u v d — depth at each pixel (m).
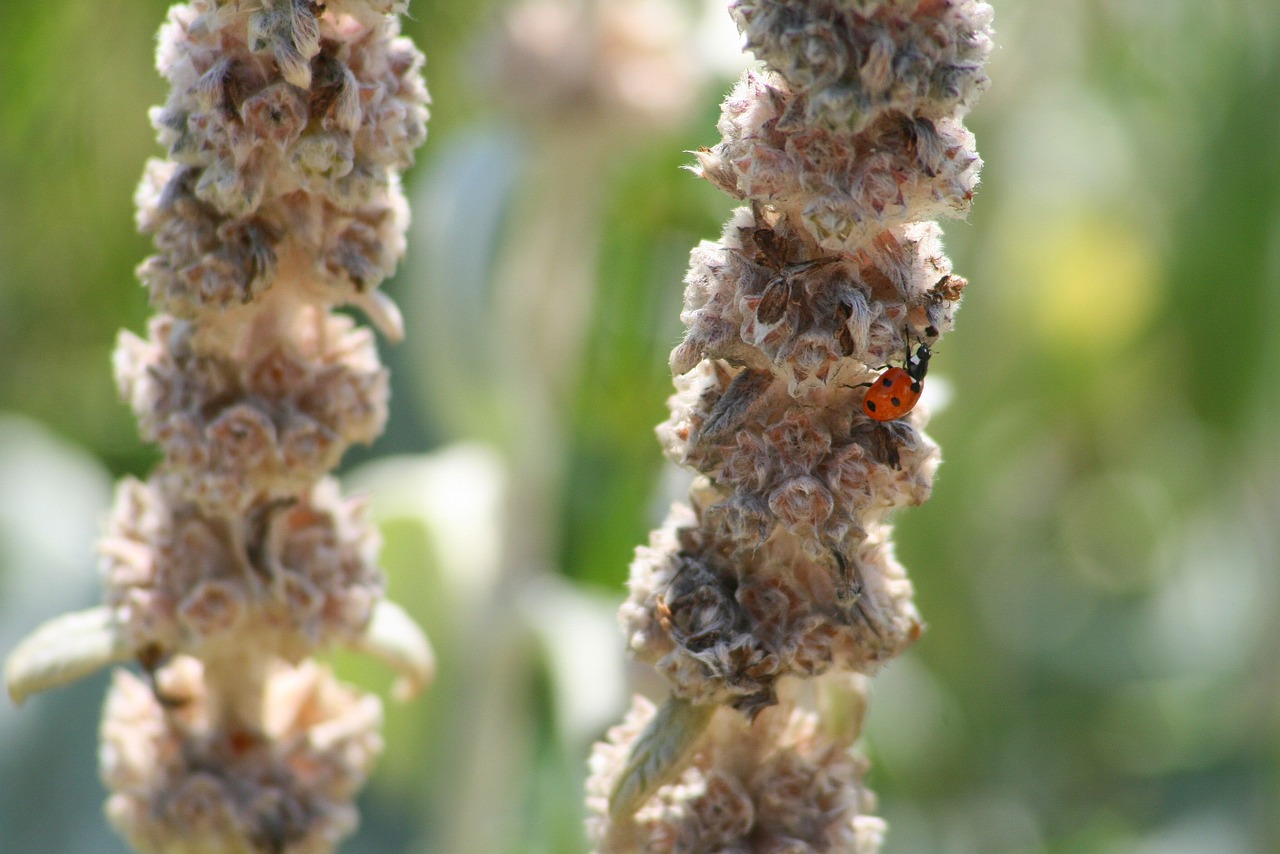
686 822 0.41
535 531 0.75
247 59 0.40
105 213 0.82
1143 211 1.05
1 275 0.85
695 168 0.40
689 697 0.40
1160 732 1.19
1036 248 1.05
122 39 0.77
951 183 0.39
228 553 0.42
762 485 0.40
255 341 0.42
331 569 0.43
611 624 0.74
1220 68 0.94
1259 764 1.03
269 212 0.41
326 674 0.44
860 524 0.40
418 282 0.78
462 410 0.74
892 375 0.39
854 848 0.41
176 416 0.42
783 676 0.40
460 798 0.74
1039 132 1.03
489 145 0.73
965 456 1.05
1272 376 0.97
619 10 0.73
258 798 0.43
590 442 0.91
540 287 0.75
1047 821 1.21
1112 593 1.40
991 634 1.17
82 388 1.00
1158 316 1.04
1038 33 0.97
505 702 0.75
